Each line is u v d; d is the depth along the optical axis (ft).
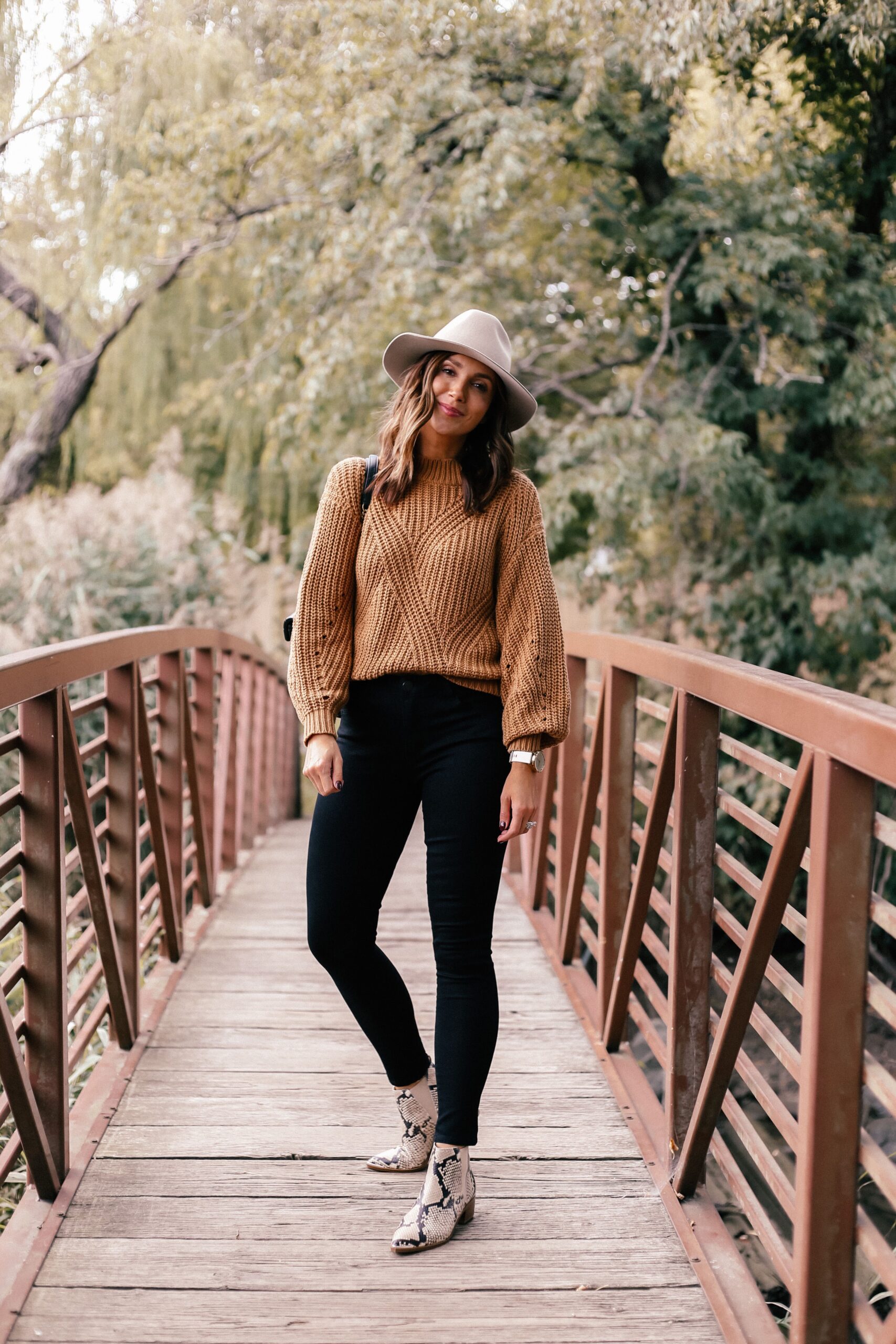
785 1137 5.20
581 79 20.95
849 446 22.62
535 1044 9.24
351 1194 6.73
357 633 6.11
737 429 22.57
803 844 5.11
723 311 22.47
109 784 8.77
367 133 20.65
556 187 24.71
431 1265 6.03
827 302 20.83
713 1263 6.04
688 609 22.82
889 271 20.35
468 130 21.06
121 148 24.02
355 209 22.99
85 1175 6.90
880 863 19.16
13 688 5.76
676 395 22.18
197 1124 7.66
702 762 6.75
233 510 26.50
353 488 6.13
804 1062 4.69
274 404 28.53
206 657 13.89
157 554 23.35
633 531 23.25
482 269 22.80
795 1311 4.76
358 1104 8.00
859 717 4.20
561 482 21.36
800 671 22.29
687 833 6.81
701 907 6.84
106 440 30.81
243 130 23.15
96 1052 10.93
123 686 8.67
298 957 11.64
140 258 27.27
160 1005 9.91
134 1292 5.75
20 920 6.53
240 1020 9.69
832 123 20.13
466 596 5.98
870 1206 12.11
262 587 28.99
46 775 6.48
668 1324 5.59
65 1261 6.00
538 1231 6.40
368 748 6.09
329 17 21.09
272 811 21.89
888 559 20.85
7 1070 5.98
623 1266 6.07
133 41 22.09
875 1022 11.39
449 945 6.08
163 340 29.94
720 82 19.92
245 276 27.43
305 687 6.02
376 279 22.47
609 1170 7.13
